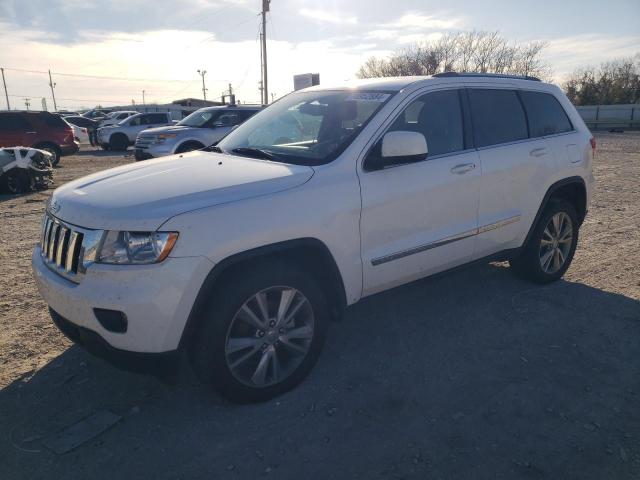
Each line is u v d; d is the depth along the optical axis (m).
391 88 3.91
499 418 3.02
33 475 2.60
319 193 3.22
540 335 4.03
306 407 3.14
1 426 2.98
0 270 5.59
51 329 4.16
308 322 3.31
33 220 8.19
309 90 4.54
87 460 2.70
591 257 5.89
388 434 2.89
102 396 3.27
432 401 3.20
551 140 4.74
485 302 4.65
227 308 2.92
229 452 2.76
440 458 2.70
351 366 3.62
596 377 3.45
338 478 2.57
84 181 3.47
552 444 2.80
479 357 3.72
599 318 4.31
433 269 3.93
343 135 3.60
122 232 2.75
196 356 2.98
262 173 3.24
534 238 4.75
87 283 2.79
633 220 7.65
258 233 2.94
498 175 4.20
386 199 3.50
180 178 3.23
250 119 4.66
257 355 3.13
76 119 35.03
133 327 2.72
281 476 2.58
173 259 2.72
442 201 3.84
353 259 3.40
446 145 3.98
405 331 4.13
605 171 13.17
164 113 24.09
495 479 2.55
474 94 4.26
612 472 2.60
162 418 3.05
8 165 10.70
